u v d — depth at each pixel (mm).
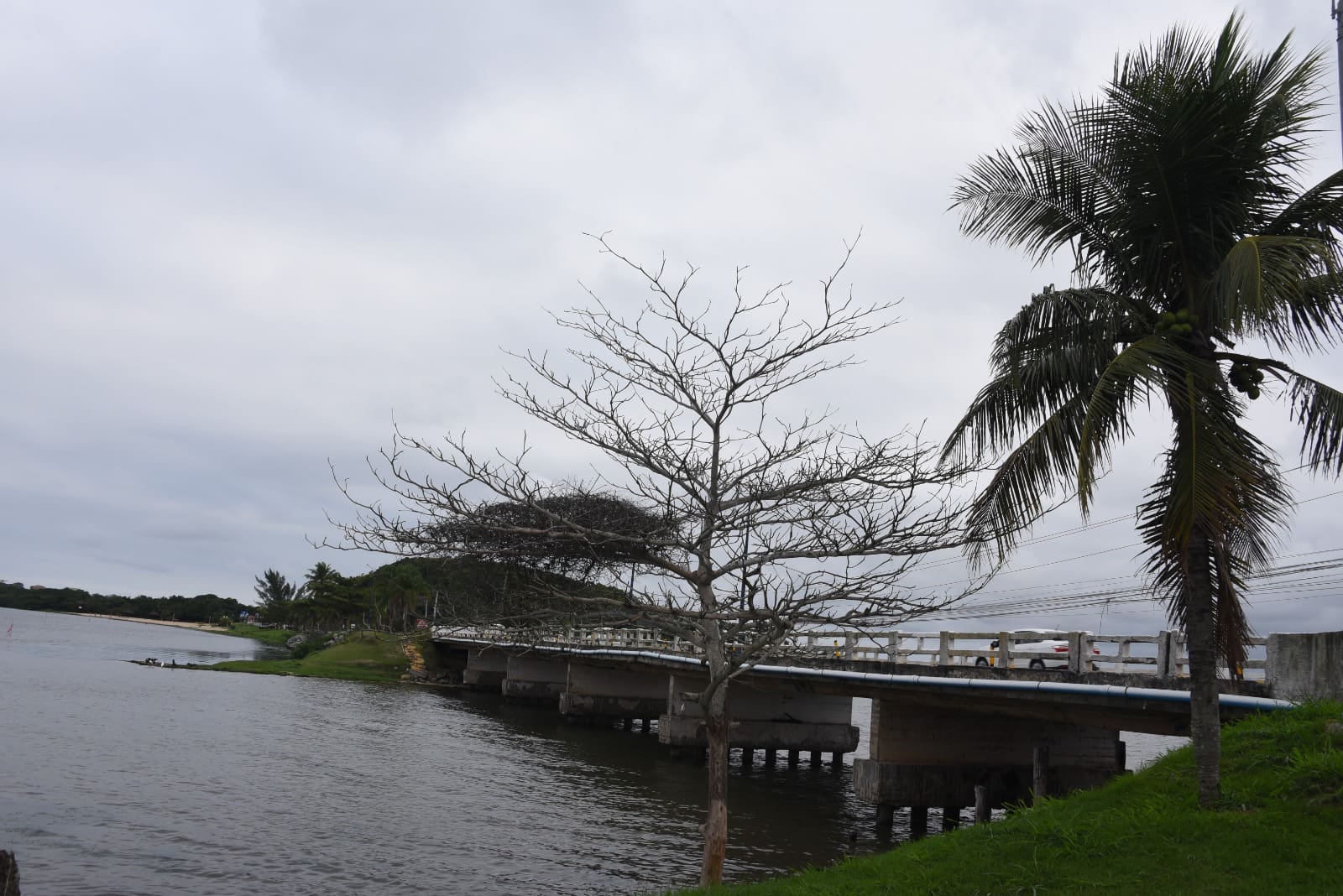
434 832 27422
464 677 89125
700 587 12836
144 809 27547
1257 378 12898
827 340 13297
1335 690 16469
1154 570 13273
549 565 12789
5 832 23781
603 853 25828
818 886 12672
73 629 181875
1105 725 23656
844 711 47094
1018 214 14219
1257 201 12828
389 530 11750
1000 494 13531
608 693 65938
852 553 12031
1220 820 12008
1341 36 12508
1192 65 12430
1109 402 12094
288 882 21422
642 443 13477
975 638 26531
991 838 13492
